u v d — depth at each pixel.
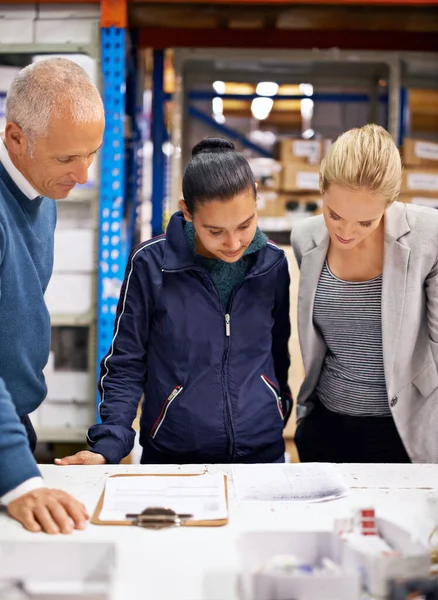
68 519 1.07
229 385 1.52
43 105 1.23
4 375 1.41
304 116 4.02
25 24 2.86
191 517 1.12
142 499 1.19
